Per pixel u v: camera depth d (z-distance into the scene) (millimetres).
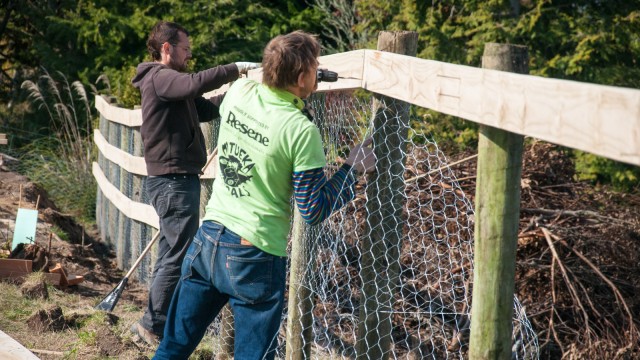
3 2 22750
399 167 4230
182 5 20047
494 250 3107
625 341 7586
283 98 3818
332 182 3793
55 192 14547
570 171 9445
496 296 3129
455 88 3248
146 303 8172
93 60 20641
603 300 8039
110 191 10891
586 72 15648
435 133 13531
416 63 3588
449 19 16531
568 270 7836
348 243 7148
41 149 17219
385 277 4305
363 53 4238
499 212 3080
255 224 3824
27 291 7039
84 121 19859
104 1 20328
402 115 4191
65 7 21281
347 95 5598
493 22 15844
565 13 16141
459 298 7383
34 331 6176
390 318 4336
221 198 3988
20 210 8211
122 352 5840
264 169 3770
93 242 11711
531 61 15789
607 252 8156
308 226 5238
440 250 7523
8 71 25562
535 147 9250
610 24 15562
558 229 8211
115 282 9141
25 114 21500
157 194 5965
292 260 5273
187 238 5988
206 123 6871
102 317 6641
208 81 5363
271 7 21812
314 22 21453
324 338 6316
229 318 6117
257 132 3781
